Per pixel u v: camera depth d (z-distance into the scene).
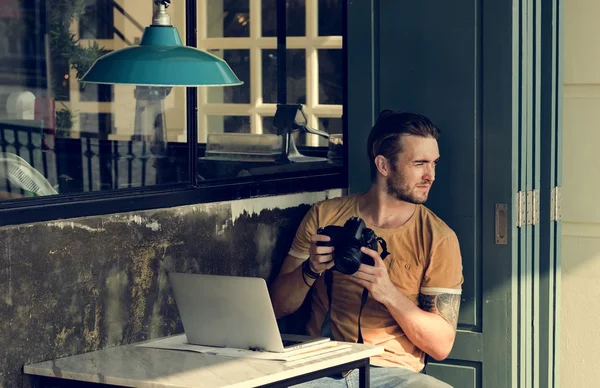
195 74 2.65
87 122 3.43
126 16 3.88
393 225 3.60
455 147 3.82
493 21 3.73
